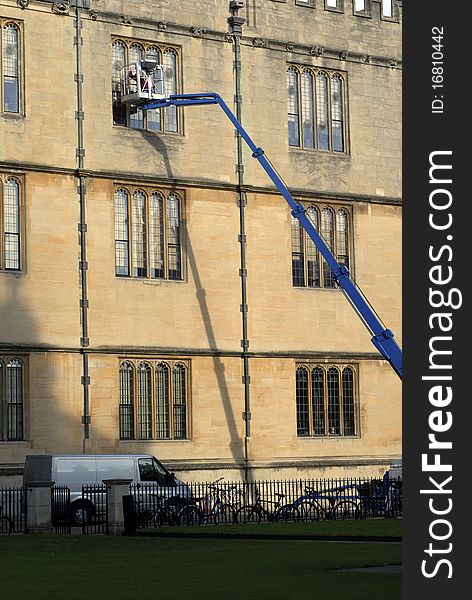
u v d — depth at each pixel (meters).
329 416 67.62
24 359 58.78
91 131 61.41
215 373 63.97
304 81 68.62
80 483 56.03
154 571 34.25
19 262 59.22
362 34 70.62
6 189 59.12
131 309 61.78
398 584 30.45
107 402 60.66
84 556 39.25
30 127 59.78
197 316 63.72
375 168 70.44
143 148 62.88
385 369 69.44
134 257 62.41
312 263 67.75
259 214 66.06
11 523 51.66
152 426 62.12
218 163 65.12
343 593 28.67
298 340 66.75
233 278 64.94
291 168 67.44
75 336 60.09
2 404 58.09
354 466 67.69
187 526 52.72
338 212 69.19
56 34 60.84
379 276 70.00
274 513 56.56
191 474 62.47
